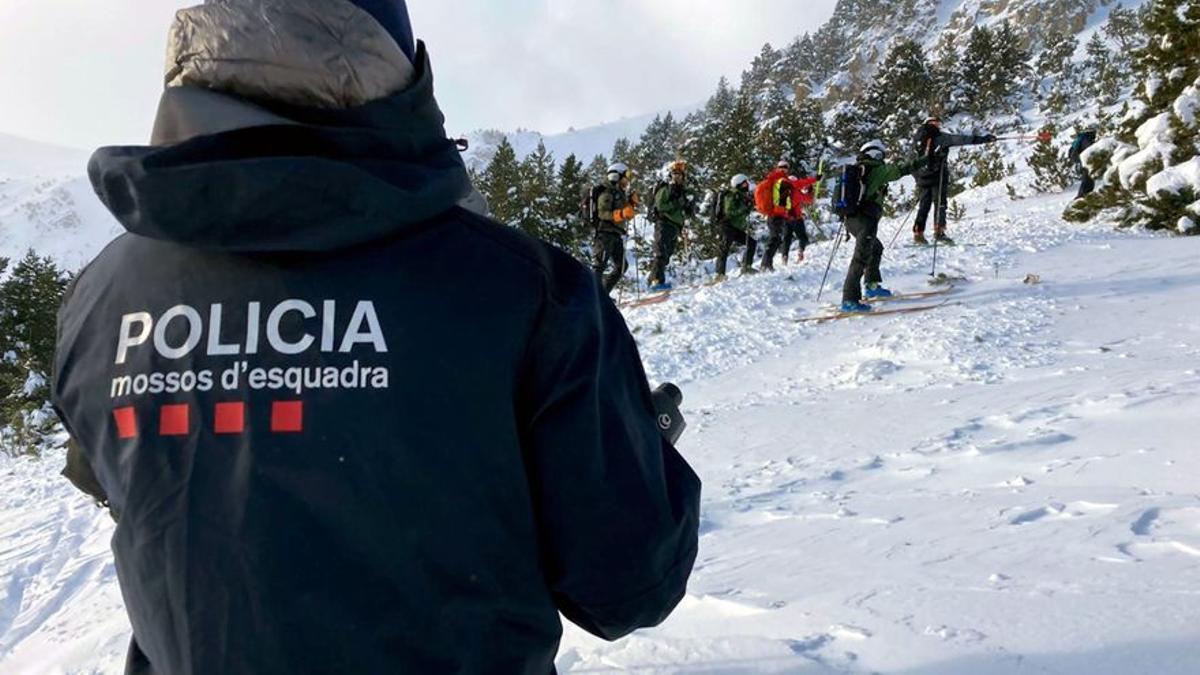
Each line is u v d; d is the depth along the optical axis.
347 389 1.05
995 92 56.59
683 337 10.93
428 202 1.09
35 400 16.58
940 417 5.99
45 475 9.66
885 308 10.53
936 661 2.09
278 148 1.04
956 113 55.16
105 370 1.13
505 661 1.10
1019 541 3.00
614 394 1.15
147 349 1.10
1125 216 14.35
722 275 15.80
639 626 1.20
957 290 10.84
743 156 38.66
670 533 1.15
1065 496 3.57
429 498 1.05
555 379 1.10
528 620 1.11
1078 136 22.23
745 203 15.70
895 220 22.27
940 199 13.95
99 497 1.28
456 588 1.06
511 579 1.09
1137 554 2.65
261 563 1.02
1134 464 3.93
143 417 1.08
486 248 1.14
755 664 2.26
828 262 13.89
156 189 0.99
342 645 1.02
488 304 1.10
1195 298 8.87
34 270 25.11
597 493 1.10
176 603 1.04
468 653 1.07
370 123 1.08
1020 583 2.52
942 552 3.02
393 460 1.04
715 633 2.55
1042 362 7.34
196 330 1.09
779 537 3.71
